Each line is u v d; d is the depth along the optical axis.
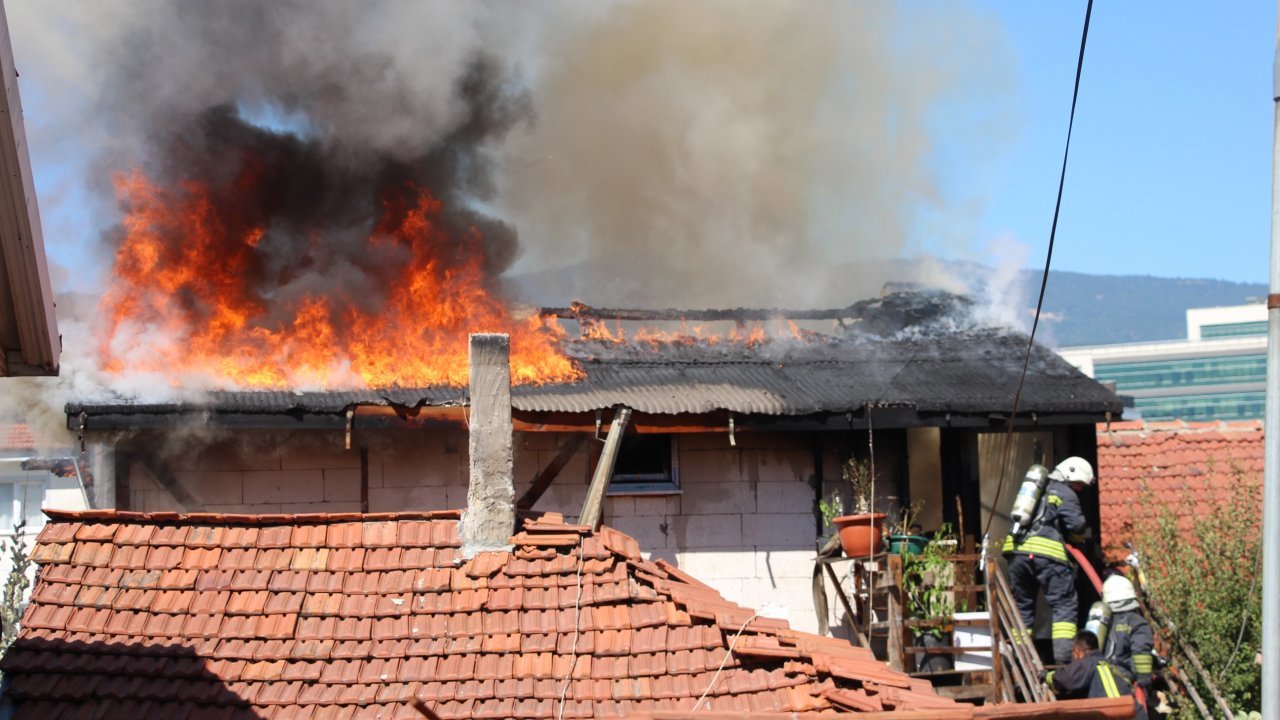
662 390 11.88
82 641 8.17
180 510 11.20
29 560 9.38
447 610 8.40
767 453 12.47
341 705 7.81
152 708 7.77
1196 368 93.94
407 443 11.72
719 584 12.21
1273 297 6.53
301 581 8.59
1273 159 6.53
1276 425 6.48
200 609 8.40
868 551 11.25
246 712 7.74
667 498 12.27
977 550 12.34
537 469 12.06
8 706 7.77
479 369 9.01
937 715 7.08
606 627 8.30
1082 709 7.16
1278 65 6.50
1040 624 12.45
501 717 7.75
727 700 7.84
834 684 7.85
